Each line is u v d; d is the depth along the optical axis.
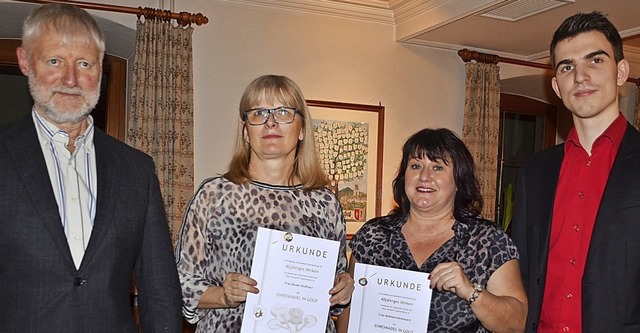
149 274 1.71
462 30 4.36
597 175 1.92
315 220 1.97
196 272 1.87
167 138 3.94
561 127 6.06
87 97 1.57
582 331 1.84
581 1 3.67
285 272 1.85
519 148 5.92
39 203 1.49
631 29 4.25
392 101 4.72
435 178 2.01
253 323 1.83
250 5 4.28
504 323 1.88
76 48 1.54
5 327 1.44
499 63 5.05
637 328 1.75
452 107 4.91
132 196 1.65
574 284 1.89
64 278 1.49
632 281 1.77
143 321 1.75
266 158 1.95
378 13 4.62
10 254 1.45
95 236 1.55
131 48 4.32
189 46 4.00
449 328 1.92
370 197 4.62
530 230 2.05
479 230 2.00
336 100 4.54
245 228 1.89
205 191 1.92
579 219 1.92
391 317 1.92
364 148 4.61
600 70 1.85
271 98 1.91
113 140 1.73
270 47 4.34
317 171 2.05
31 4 3.71
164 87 3.94
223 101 4.20
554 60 1.96
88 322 1.51
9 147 1.53
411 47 4.78
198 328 1.92
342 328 2.12
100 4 3.80
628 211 1.79
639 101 5.38
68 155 1.59
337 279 1.94
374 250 2.08
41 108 1.55
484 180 4.82
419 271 1.99
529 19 4.05
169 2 4.03
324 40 4.50
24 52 1.56
